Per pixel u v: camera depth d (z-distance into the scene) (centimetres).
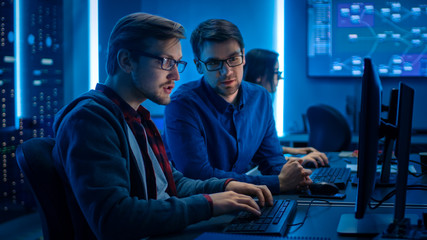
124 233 99
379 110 106
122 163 108
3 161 337
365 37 432
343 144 306
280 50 453
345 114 441
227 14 464
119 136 113
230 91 177
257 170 215
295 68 450
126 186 106
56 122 115
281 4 451
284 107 454
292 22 449
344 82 442
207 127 181
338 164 219
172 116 175
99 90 124
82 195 101
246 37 461
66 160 105
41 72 477
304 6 446
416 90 428
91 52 486
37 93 454
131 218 100
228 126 187
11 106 438
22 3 471
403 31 425
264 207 123
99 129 107
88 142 104
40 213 113
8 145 345
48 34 479
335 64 439
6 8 466
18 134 392
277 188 149
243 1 460
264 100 204
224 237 97
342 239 96
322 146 314
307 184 149
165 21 120
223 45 171
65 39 482
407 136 101
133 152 122
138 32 117
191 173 166
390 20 427
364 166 93
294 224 110
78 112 107
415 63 425
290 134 416
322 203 134
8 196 349
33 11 475
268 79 282
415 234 87
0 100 437
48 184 110
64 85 485
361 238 97
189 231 108
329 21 438
